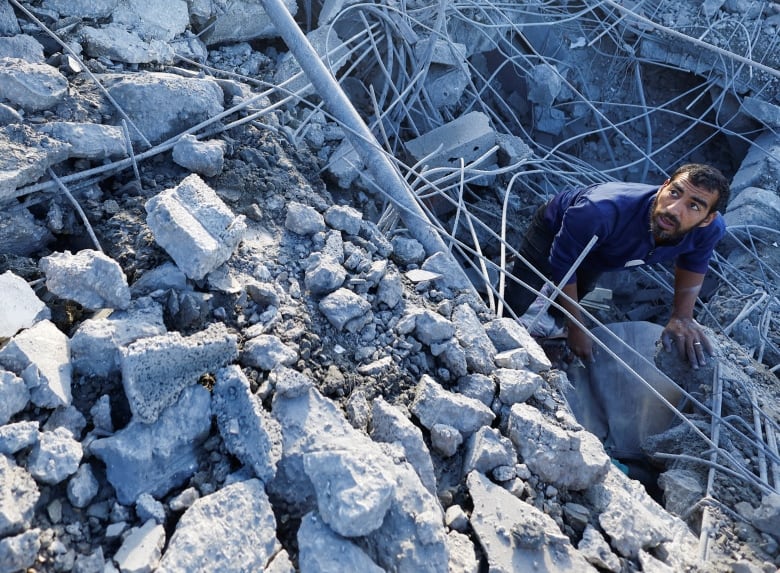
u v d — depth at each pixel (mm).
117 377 1949
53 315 2113
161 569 1588
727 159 4730
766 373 3072
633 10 4566
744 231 3938
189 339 1979
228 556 1655
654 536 2072
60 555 1624
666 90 4785
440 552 1791
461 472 2131
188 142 2623
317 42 3660
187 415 1886
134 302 2119
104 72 2906
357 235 2699
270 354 2092
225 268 2318
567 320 3158
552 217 3184
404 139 4035
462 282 2742
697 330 2992
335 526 1709
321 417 1979
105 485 1784
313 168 3197
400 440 2023
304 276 2469
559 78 4363
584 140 4691
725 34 4516
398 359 2334
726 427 2654
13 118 2436
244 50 3652
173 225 2182
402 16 3869
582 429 2299
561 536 1934
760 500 2391
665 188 2713
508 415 2271
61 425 1816
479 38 4363
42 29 2879
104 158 2547
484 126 3844
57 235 2412
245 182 2734
